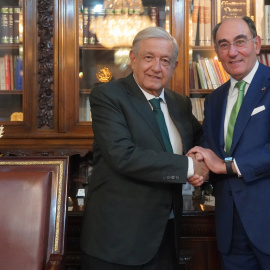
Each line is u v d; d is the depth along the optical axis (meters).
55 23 2.95
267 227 1.93
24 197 1.93
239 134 2.00
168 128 2.11
